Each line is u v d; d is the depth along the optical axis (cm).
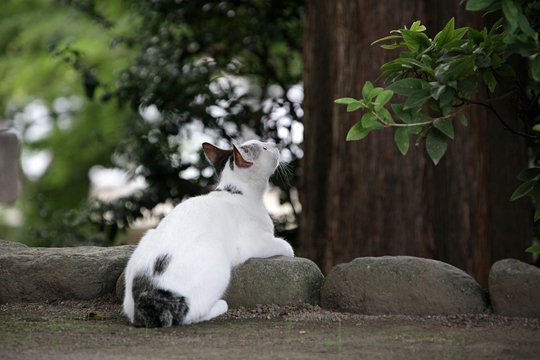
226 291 634
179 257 564
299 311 624
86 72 1143
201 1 1112
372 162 844
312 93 938
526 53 510
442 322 577
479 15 842
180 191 1110
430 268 612
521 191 567
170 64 1088
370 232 843
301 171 974
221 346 500
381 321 588
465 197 838
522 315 586
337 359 463
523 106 631
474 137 841
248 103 1138
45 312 643
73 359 461
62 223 1154
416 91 523
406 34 564
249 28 1134
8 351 483
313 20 940
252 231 646
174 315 556
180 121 1108
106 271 689
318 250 919
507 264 601
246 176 657
